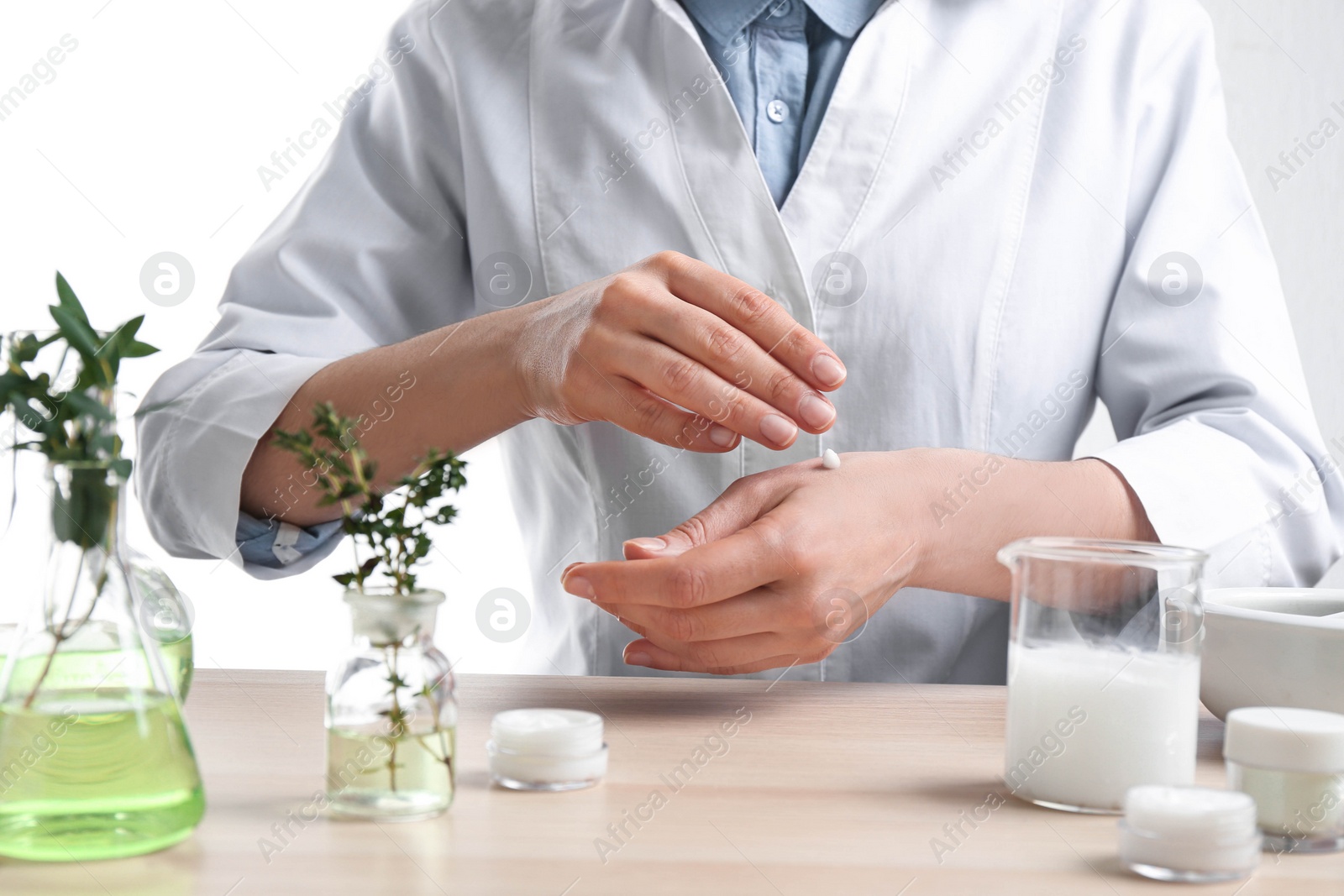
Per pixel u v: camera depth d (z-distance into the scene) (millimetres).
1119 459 1231
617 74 1406
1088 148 1413
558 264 1406
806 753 1049
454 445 1245
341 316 1413
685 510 1393
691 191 1361
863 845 937
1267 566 1252
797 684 1184
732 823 956
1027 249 1400
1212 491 1223
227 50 2211
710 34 1380
